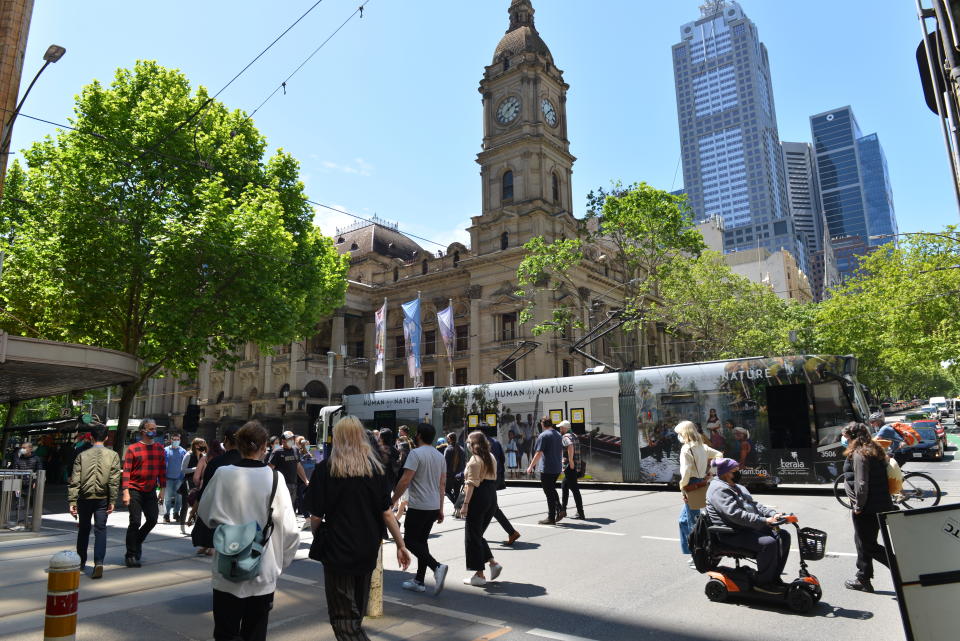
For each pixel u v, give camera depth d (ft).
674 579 27.09
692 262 137.69
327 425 92.53
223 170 83.30
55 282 76.13
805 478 56.24
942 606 13.61
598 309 161.89
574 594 24.98
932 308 112.47
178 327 74.95
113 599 24.64
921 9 15.05
